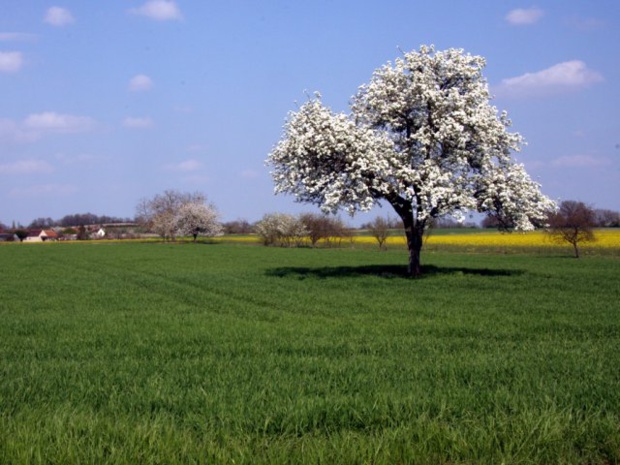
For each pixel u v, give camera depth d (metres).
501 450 8.05
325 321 21.36
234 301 28.00
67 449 7.69
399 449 7.89
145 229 161.00
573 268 44.78
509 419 8.94
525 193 35.00
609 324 19.97
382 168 33.78
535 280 35.09
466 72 36.06
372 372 12.26
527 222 35.28
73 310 25.61
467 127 35.50
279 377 11.96
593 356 14.20
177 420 9.31
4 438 8.20
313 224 97.31
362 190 34.06
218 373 12.41
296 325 20.42
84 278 42.25
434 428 8.43
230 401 10.14
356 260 59.12
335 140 34.16
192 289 33.97
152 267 52.88
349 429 8.85
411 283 34.16
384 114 36.25
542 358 13.98
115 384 11.63
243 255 71.50
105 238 161.38
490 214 37.16
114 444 8.06
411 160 36.06
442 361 13.64
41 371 12.95
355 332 18.86
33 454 7.62
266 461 7.56
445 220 37.69
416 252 37.44
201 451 7.74
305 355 15.00
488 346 16.16
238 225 167.50
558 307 24.25
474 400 9.95
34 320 22.23
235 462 7.51
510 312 23.05
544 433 8.26
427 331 19.05
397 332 18.84
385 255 68.00
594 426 8.59
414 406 9.59
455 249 76.69
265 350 15.79
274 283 35.72
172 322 21.47
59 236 178.50
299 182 36.38
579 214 59.69
